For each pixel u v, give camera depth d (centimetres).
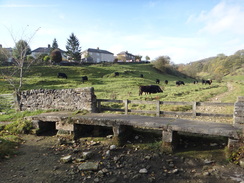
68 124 770
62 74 3338
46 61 4753
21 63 1591
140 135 750
